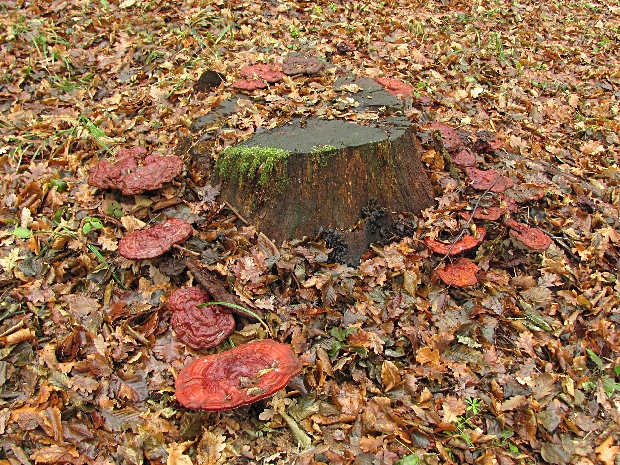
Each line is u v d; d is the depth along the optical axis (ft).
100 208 3.54
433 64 5.59
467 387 3.00
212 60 4.91
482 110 4.94
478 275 3.43
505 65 5.86
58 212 3.59
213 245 3.36
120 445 2.70
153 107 4.39
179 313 3.02
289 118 3.76
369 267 3.36
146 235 3.20
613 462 2.77
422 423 2.83
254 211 3.44
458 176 3.79
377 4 6.70
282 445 2.75
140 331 3.06
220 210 3.48
